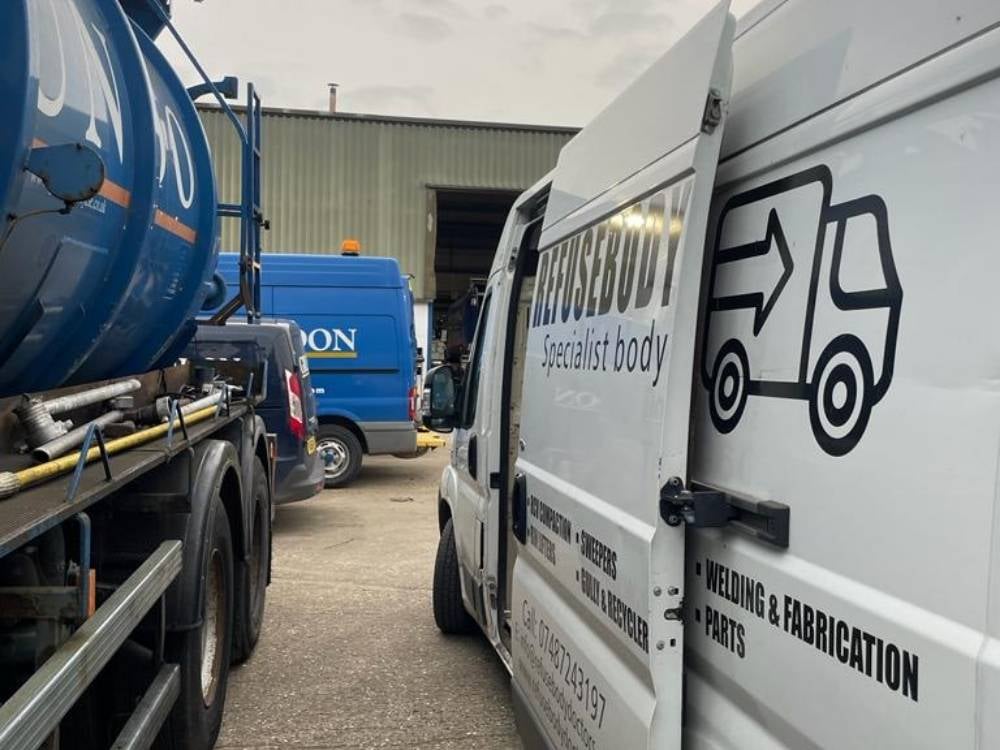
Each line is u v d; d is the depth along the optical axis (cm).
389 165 2005
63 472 227
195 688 321
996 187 117
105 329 289
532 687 289
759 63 184
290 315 1054
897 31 139
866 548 134
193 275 383
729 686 174
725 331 184
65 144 216
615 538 207
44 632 197
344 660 480
